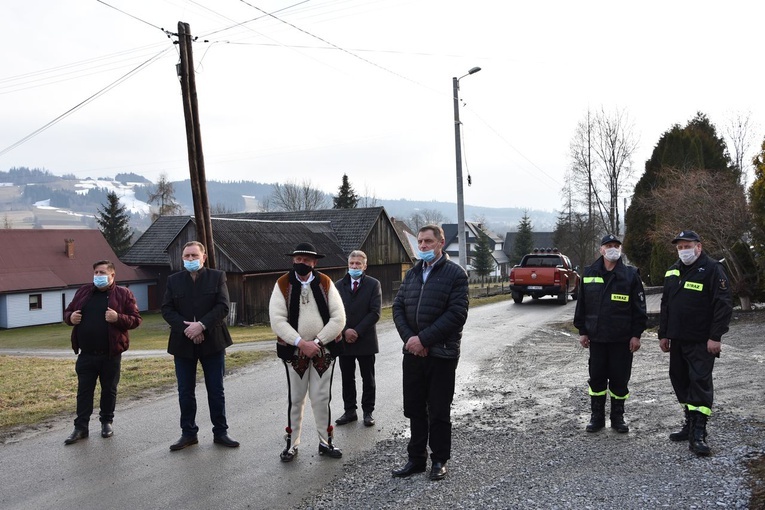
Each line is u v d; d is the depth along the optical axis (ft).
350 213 138.00
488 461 18.65
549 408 25.00
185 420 21.04
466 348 42.27
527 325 55.01
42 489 17.42
